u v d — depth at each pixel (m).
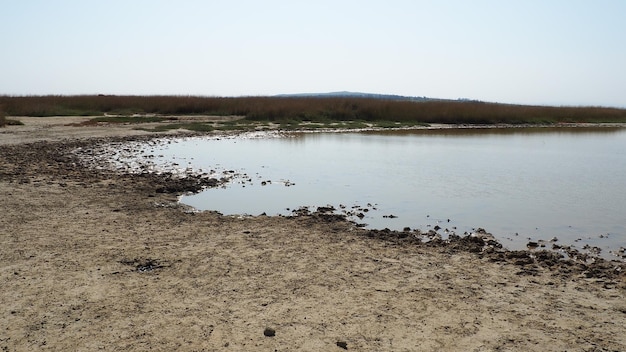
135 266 7.22
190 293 6.30
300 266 7.34
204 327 5.42
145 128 31.06
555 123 48.16
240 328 5.41
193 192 12.98
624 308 6.04
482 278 7.02
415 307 6.01
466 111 45.19
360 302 6.12
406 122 42.09
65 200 11.16
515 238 9.34
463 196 13.15
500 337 5.31
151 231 8.98
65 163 16.67
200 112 44.91
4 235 8.38
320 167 17.97
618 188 14.45
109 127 30.95
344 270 7.22
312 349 5.00
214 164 18.09
